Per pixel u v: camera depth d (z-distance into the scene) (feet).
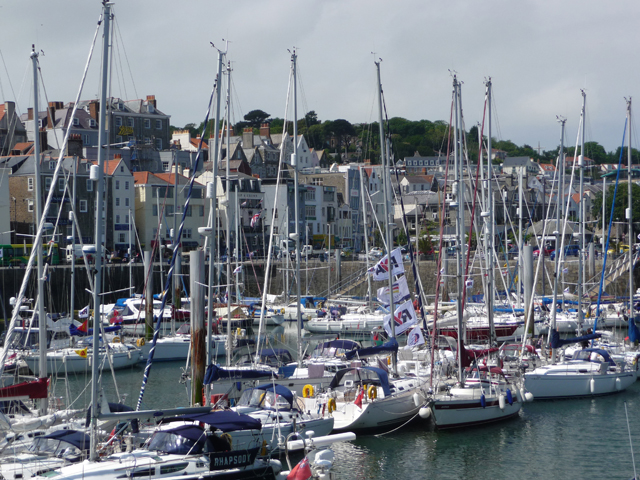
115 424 102.63
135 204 386.52
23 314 227.81
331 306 278.26
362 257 388.16
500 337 223.71
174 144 527.81
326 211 489.26
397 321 155.12
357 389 129.08
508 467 111.65
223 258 309.83
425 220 485.97
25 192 335.26
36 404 118.11
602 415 141.18
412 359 160.86
